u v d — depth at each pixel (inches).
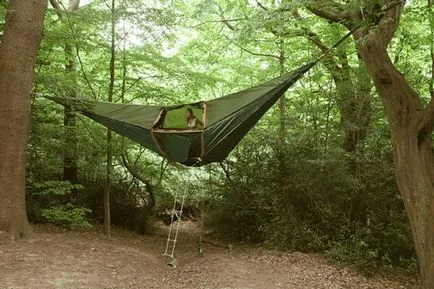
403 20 257.9
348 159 285.1
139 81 319.0
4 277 169.5
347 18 224.8
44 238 236.2
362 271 244.8
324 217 290.7
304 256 273.1
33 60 233.6
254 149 341.4
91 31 294.2
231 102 245.1
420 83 272.2
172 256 268.8
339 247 268.1
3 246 205.3
